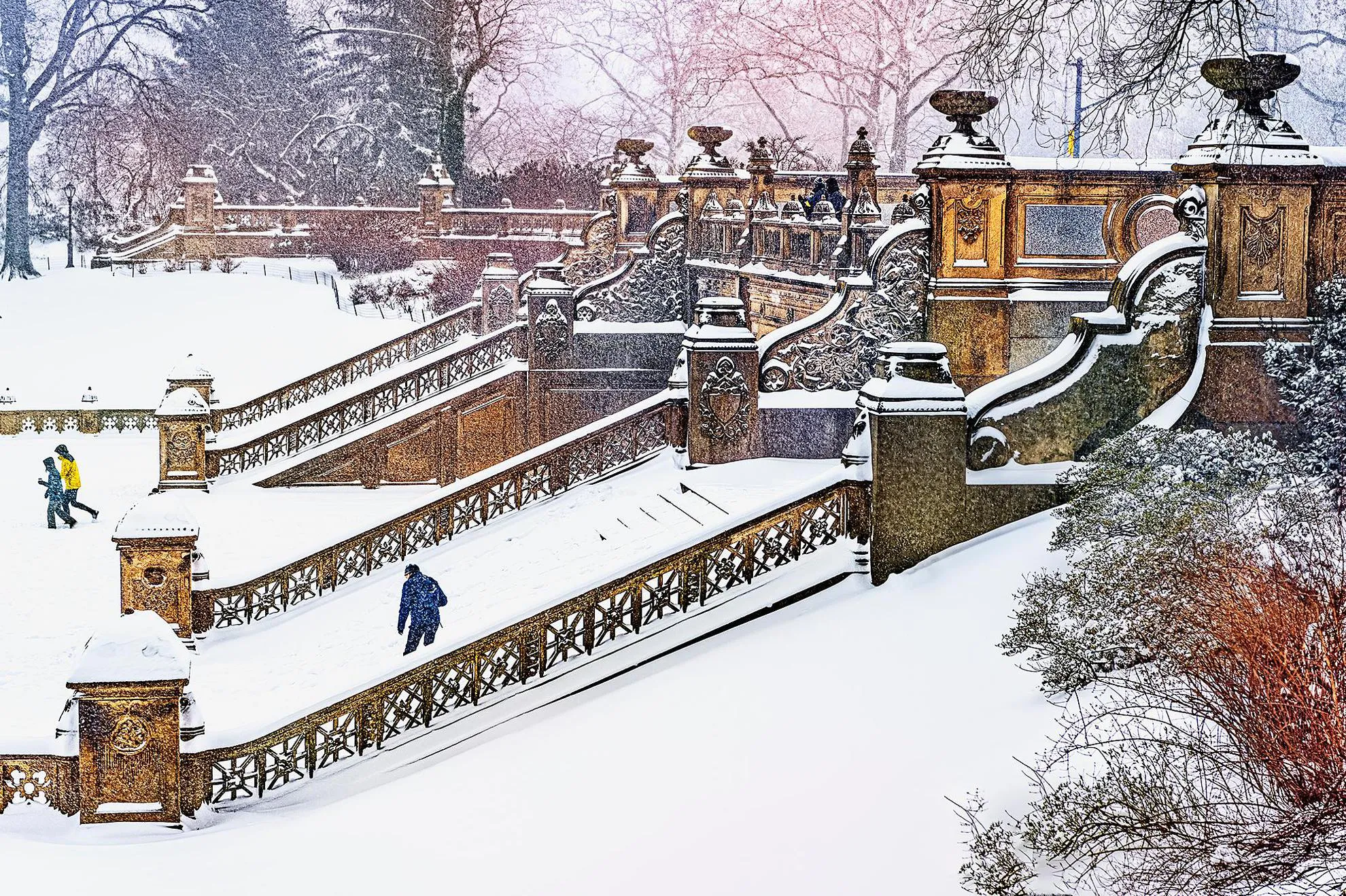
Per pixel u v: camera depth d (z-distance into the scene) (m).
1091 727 7.39
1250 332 11.88
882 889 6.58
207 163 57.56
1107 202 15.41
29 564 19.42
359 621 16.25
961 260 15.25
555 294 23.62
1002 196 15.15
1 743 9.50
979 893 6.25
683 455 19.23
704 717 9.46
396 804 9.16
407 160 58.44
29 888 8.06
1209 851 5.76
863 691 9.27
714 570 11.81
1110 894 5.87
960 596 10.52
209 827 9.70
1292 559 7.36
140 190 57.91
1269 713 6.14
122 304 42.38
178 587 15.58
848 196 22.67
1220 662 6.59
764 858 7.18
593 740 9.59
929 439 11.42
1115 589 8.04
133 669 9.45
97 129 57.59
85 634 15.98
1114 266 15.48
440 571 17.44
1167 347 11.85
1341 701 6.04
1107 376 11.80
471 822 8.54
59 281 45.41
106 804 9.48
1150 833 5.93
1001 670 8.95
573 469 19.62
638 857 7.53
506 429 24.27
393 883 7.66
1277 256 11.90
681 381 19.86
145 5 58.94
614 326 24.19
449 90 58.41
